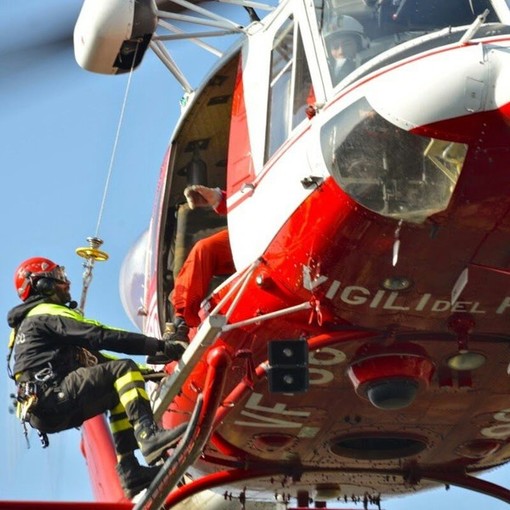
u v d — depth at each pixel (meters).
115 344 14.38
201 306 15.01
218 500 19.05
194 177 17.36
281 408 14.97
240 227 14.55
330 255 13.29
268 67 15.19
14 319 14.86
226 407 14.09
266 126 14.80
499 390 14.76
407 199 12.74
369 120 12.85
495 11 13.91
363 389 14.24
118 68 16.44
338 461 16.34
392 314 13.70
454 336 13.95
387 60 13.31
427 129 12.54
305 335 14.11
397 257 13.04
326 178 13.04
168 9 16.91
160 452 13.88
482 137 12.45
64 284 15.38
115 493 19.95
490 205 12.62
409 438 15.79
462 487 16.94
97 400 14.33
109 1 15.73
